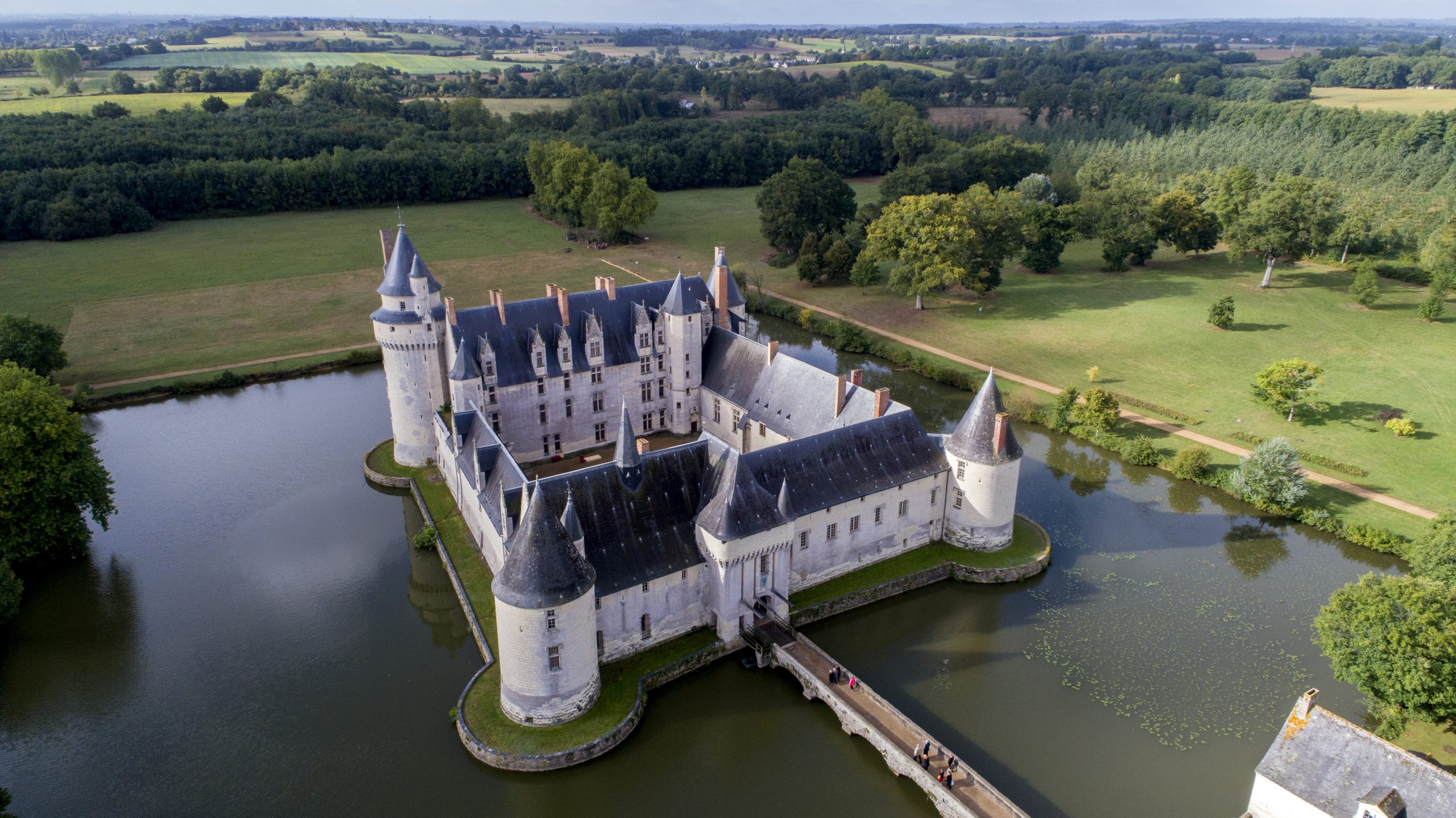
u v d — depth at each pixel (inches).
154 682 2815.0
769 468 3043.8
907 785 2444.6
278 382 5324.8
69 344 5748.0
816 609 3070.9
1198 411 4731.8
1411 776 1918.1
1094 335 5959.6
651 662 2800.2
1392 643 2365.9
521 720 2546.8
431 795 2399.1
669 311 4279.0
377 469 4052.7
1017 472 3388.3
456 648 2984.7
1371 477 3991.1
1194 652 2955.2
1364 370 5191.9
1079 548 3565.5
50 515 3253.0
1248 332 5949.8
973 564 3353.8
